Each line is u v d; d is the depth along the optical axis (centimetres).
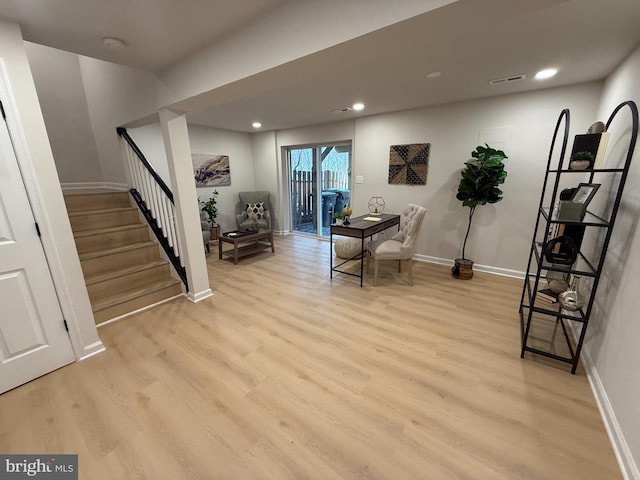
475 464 135
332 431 153
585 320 179
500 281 354
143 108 286
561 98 302
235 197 620
